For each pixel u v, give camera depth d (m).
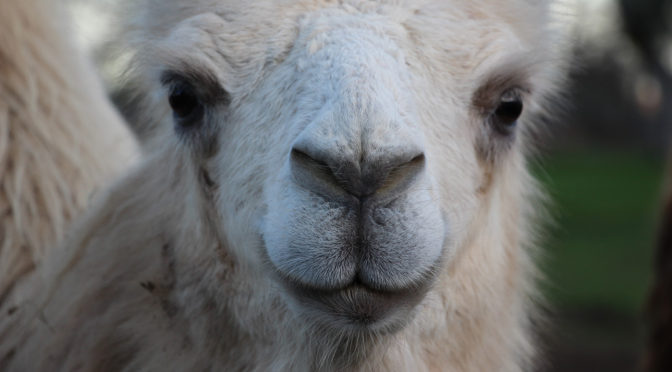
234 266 4.81
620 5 33.34
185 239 4.98
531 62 4.88
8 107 6.07
